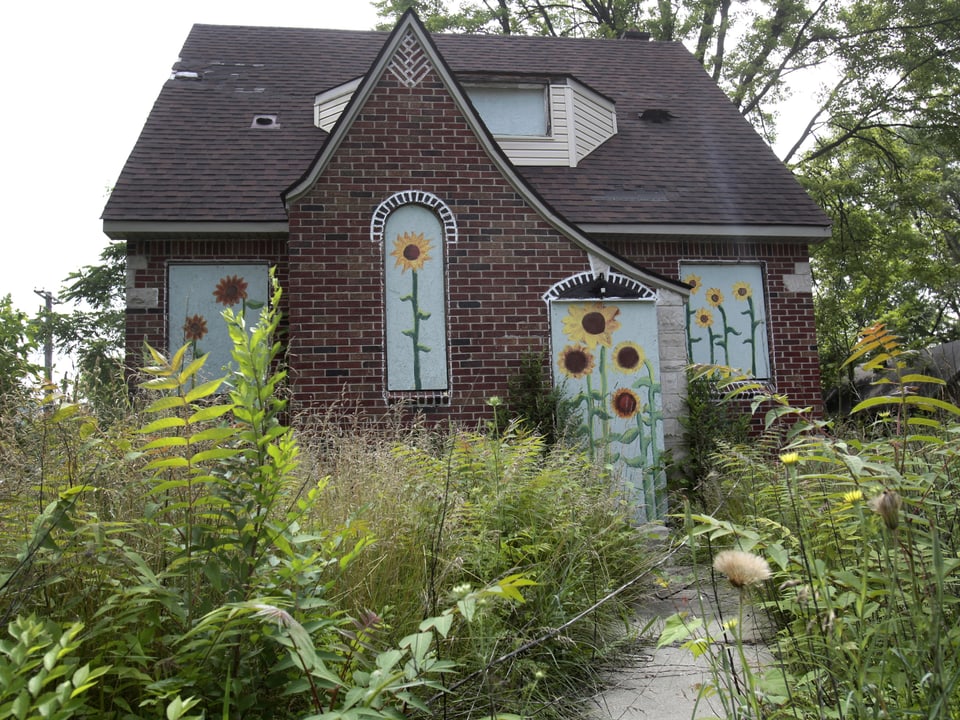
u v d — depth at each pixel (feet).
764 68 86.28
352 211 32.09
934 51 75.92
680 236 40.73
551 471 19.51
